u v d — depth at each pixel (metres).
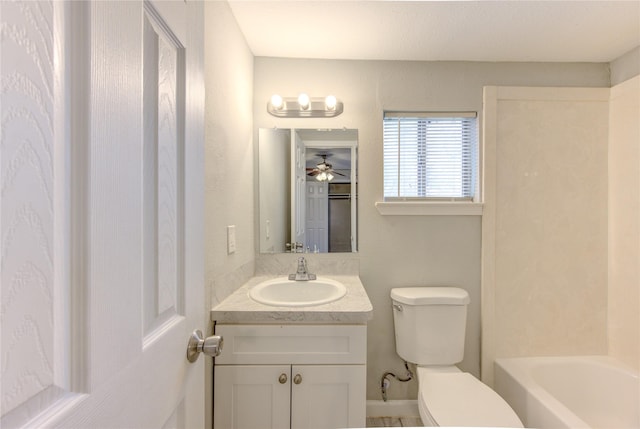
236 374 1.22
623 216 1.72
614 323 1.77
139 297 0.46
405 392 1.81
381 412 1.79
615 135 1.76
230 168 1.40
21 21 0.29
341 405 1.22
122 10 0.42
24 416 0.29
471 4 1.33
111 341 0.40
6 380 0.28
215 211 1.23
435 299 1.62
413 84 1.82
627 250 1.70
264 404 1.22
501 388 1.73
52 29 0.32
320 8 1.37
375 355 1.82
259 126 1.82
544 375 1.72
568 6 1.34
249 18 1.45
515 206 1.80
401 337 1.68
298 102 1.79
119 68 0.42
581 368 1.74
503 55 1.75
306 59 1.82
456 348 1.63
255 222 1.82
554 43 1.63
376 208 1.82
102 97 0.38
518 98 1.78
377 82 1.82
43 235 0.31
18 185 0.29
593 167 1.80
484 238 1.79
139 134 0.46
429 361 1.62
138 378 0.46
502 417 1.17
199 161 0.69
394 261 1.82
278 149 1.83
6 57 0.28
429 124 1.88
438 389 1.35
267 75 1.81
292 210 1.83
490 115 1.78
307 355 1.22
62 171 0.33
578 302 1.81
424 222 1.82
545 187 1.80
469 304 1.82
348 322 1.22
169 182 0.57
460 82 1.82
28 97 0.30
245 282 1.62
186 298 0.62
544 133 1.79
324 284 1.62
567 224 1.80
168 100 0.56
